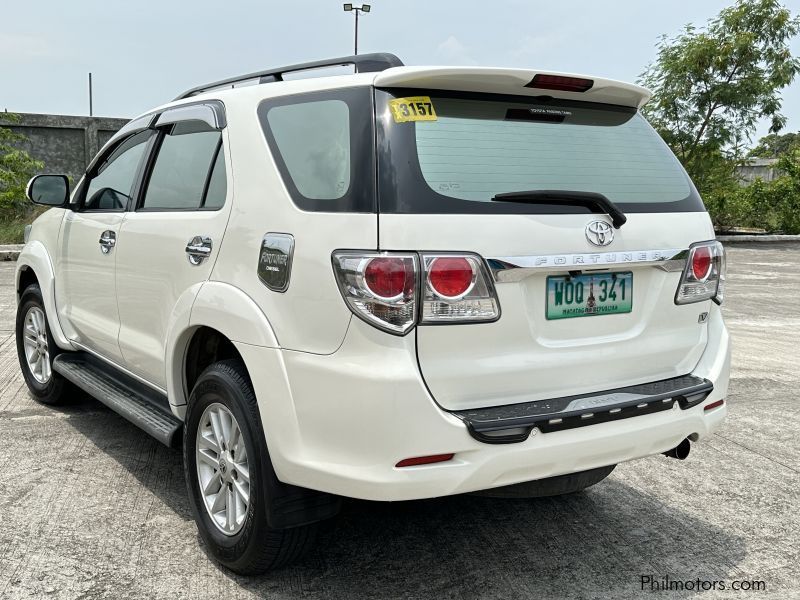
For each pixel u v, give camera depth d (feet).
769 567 10.68
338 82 9.34
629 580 10.25
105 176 14.49
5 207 55.93
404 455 8.16
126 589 9.66
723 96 75.05
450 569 10.40
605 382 9.70
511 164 9.16
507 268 8.63
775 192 82.02
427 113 8.90
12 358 21.48
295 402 8.84
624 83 10.01
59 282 15.69
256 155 10.00
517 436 8.50
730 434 16.51
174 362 11.09
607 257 9.33
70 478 13.16
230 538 9.93
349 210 8.52
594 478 10.87
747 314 33.30
